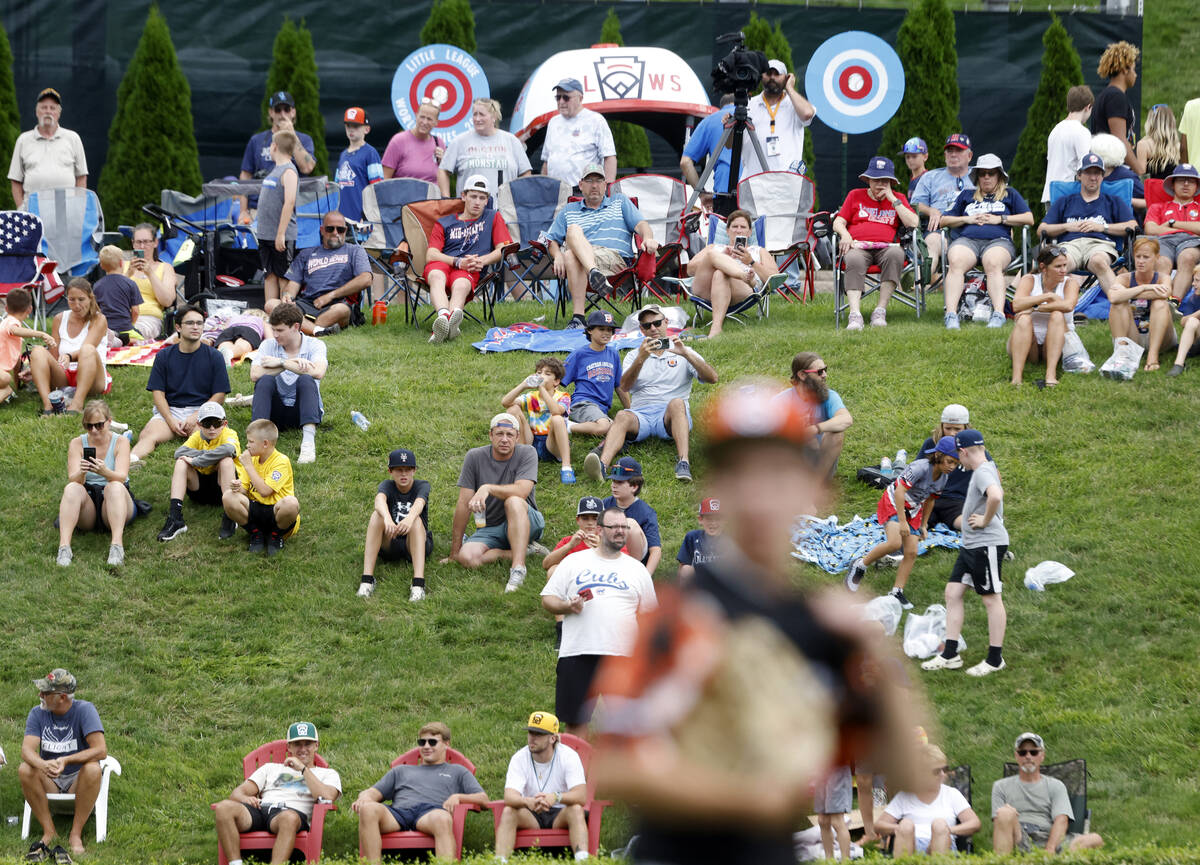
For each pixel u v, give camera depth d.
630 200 62.84
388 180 66.50
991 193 57.53
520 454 42.94
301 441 48.78
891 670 8.38
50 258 63.03
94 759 32.41
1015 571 40.81
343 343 57.56
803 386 43.78
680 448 46.75
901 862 22.06
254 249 63.19
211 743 35.41
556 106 71.44
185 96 74.75
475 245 59.09
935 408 49.41
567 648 34.09
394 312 64.06
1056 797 30.81
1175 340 52.06
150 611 40.59
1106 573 40.22
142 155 74.12
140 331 58.28
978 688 36.16
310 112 75.88
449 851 30.53
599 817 31.50
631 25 77.12
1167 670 36.03
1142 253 51.53
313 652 39.00
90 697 36.94
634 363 47.53
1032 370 51.47
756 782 8.26
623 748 8.36
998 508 36.31
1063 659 37.00
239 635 39.66
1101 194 57.28
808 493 8.22
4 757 32.97
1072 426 47.62
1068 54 75.19
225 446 44.38
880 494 45.22
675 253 62.28
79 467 43.06
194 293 62.19
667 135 75.62
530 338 56.66
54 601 40.78
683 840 8.47
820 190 78.31
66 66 75.00
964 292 58.16
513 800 31.02
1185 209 56.62
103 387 51.81
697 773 8.27
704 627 8.27
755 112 65.31
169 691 37.34
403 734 35.41
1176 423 47.28
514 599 40.78
